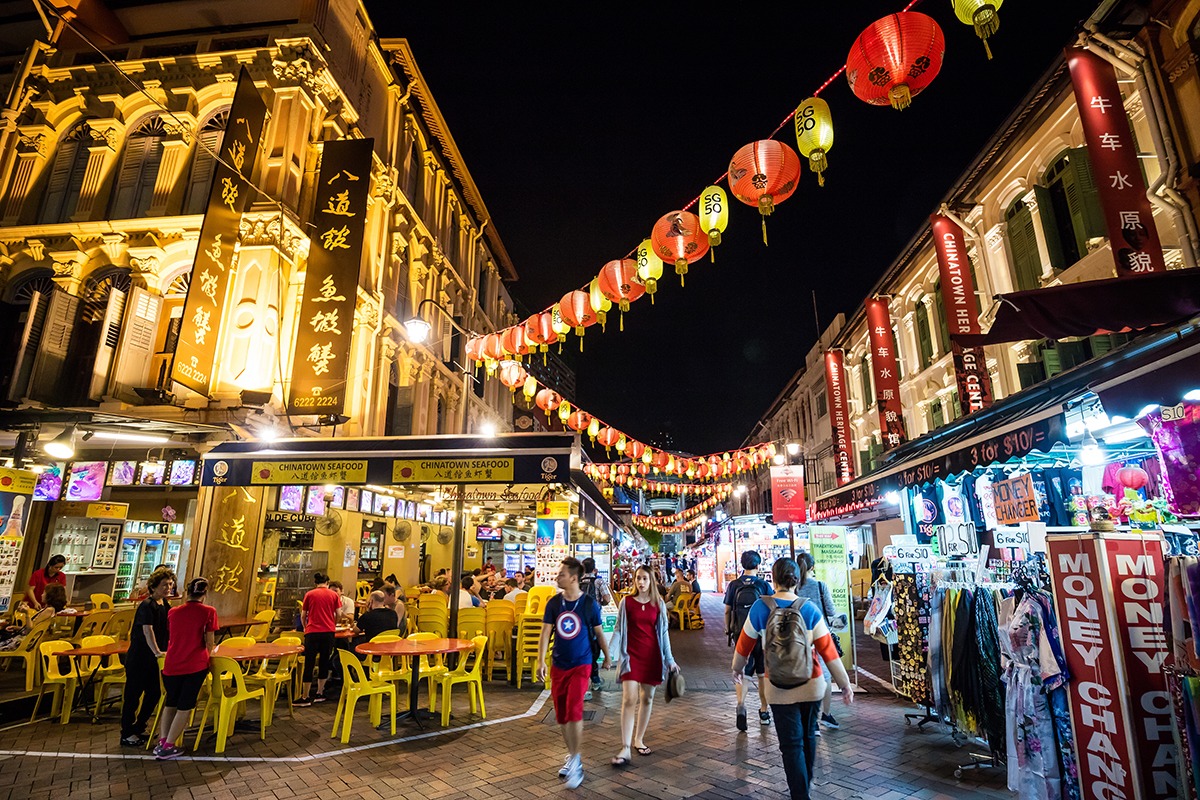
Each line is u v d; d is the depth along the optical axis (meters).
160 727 6.23
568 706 5.32
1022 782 4.50
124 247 12.80
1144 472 5.54
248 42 13.96
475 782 5.25
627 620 6.02
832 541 9.22
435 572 20.70
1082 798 4.05
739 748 6.13
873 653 12.45
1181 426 4.20
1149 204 9.00
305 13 14.15
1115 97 9.46
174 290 12.40
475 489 13.50
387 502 15.40
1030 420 5.67
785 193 5.96
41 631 8.41
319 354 11.63
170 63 13.81
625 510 31.83
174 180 13.19
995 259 14.26
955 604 5.84
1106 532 4.17
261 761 5.85
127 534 13.86
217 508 10.44
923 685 6.72
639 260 7.90
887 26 4.68
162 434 10.09
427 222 19.88
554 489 13.04
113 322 11.23
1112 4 9.41
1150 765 3.69
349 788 5.13
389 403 16.75
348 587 14.92
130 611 9.91
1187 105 9.05
